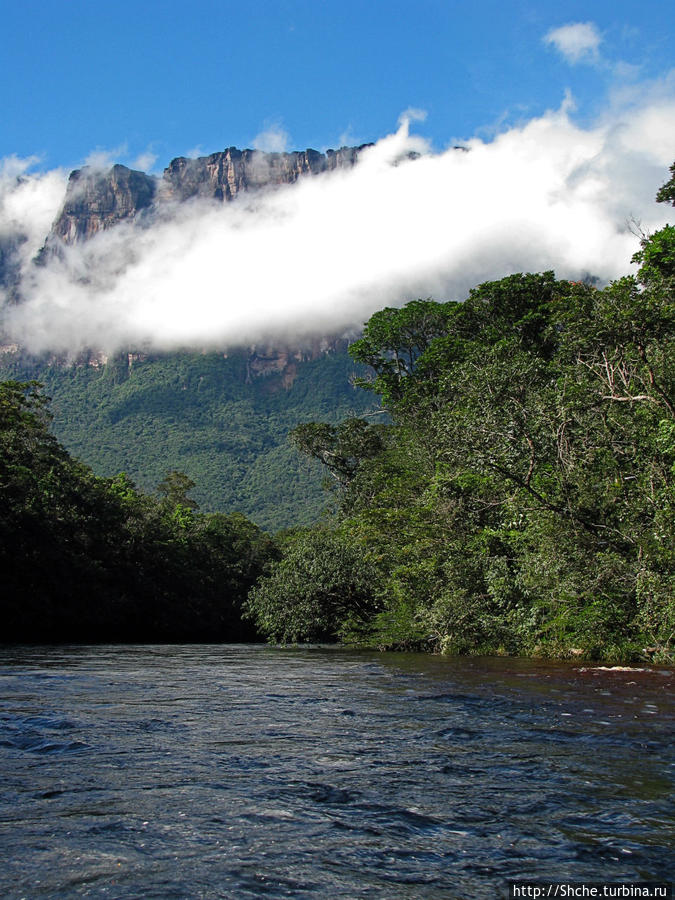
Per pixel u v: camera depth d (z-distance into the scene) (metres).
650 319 18.27
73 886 4.17
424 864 4.54
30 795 5.92
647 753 7.57
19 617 43.00
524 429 19.58
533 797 5.93
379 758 7.34
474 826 5.23
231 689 13.35
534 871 4.45
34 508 44.12
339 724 9.33
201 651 29.77
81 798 5.84
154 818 5.35
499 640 23.25
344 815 5.46
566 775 6.64
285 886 4.20
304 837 4.98
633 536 18.53
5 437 44.09
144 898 4.02
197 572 65.88
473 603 23.89
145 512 59.72
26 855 4.62
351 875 4.36
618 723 9.31
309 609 32.03
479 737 8.41
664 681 14.12
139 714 10.10
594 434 19.98
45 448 50.78
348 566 32.00
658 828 5.19
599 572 18.97
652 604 18.02
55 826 5.16
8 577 42.03
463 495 27.92
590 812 5.54
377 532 31.62
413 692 12.67
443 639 24.45
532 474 20.38
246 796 5.92
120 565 54.62
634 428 19.22
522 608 22.41
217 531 73.38
